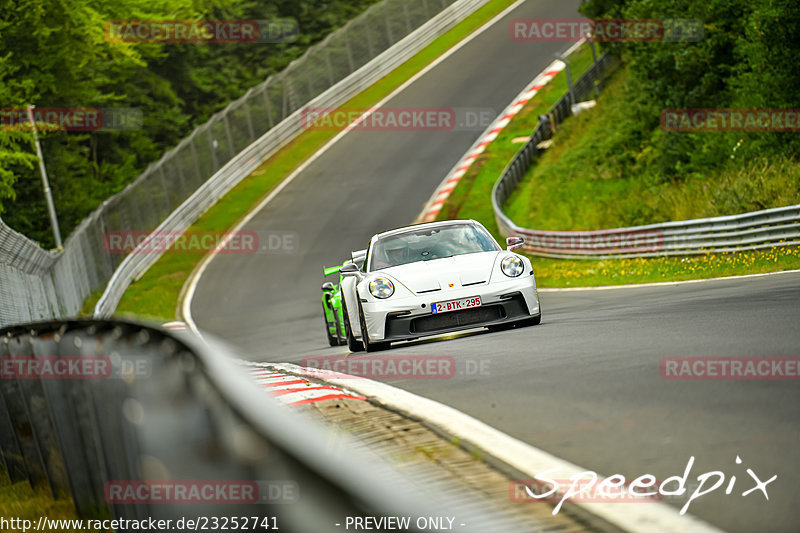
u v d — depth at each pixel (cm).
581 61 15988
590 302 4062
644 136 9950
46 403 1502
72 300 8531
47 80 11831
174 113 17188
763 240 5069
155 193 12338
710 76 8194
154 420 956
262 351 4734
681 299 3278
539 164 12206
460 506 992
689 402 1370
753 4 6875
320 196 12975
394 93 16862
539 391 1655
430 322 2888
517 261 3022
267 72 19412
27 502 1620
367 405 1752
